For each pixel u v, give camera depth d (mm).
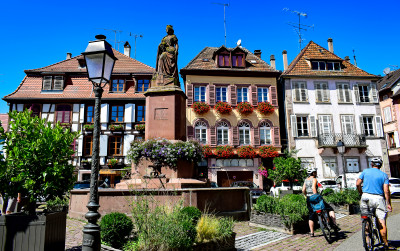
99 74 4684
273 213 8000
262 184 25797
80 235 6777
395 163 31328
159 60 10352
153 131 9602
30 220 4477
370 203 5480
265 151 26031
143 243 4680
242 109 26812
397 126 30891
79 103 27609
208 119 26719
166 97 9773
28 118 5469
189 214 5762
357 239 6629
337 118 27953
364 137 27359
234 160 26250
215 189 8188
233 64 28156
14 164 5145
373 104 28594
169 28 10742
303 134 27516
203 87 27484
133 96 27922
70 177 5629
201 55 29531
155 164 8898
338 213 11586
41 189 5242
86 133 27141
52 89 27891
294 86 28188
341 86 28641
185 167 9070
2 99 27078
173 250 4578
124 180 9688
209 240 5199
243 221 8734
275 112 27516
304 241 6676
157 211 5168
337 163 26953
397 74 33156
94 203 4168
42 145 5223
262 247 6156
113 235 5219
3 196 5254
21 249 4430
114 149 27438
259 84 27938
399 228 7738
